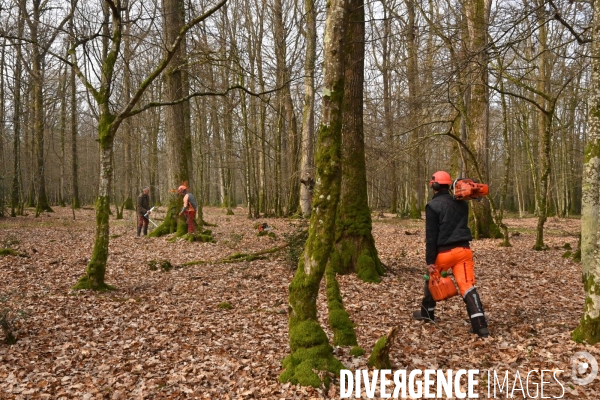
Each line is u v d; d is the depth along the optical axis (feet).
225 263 36.01
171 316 22.36
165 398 14.15
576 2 24.56
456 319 21.18
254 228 62.23
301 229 33.76
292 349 14.87
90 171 134.72
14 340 18.63
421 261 36.70
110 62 26.61
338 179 14.73
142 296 26.02
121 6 29.76
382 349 15.02
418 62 38.47
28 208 101.65
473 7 42.80
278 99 73.15
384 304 24.00
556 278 30.40
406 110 38.40
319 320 20.94
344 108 30.53
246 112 78.64
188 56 35.04
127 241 48.96
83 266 33.78
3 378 15.55
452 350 17.28
